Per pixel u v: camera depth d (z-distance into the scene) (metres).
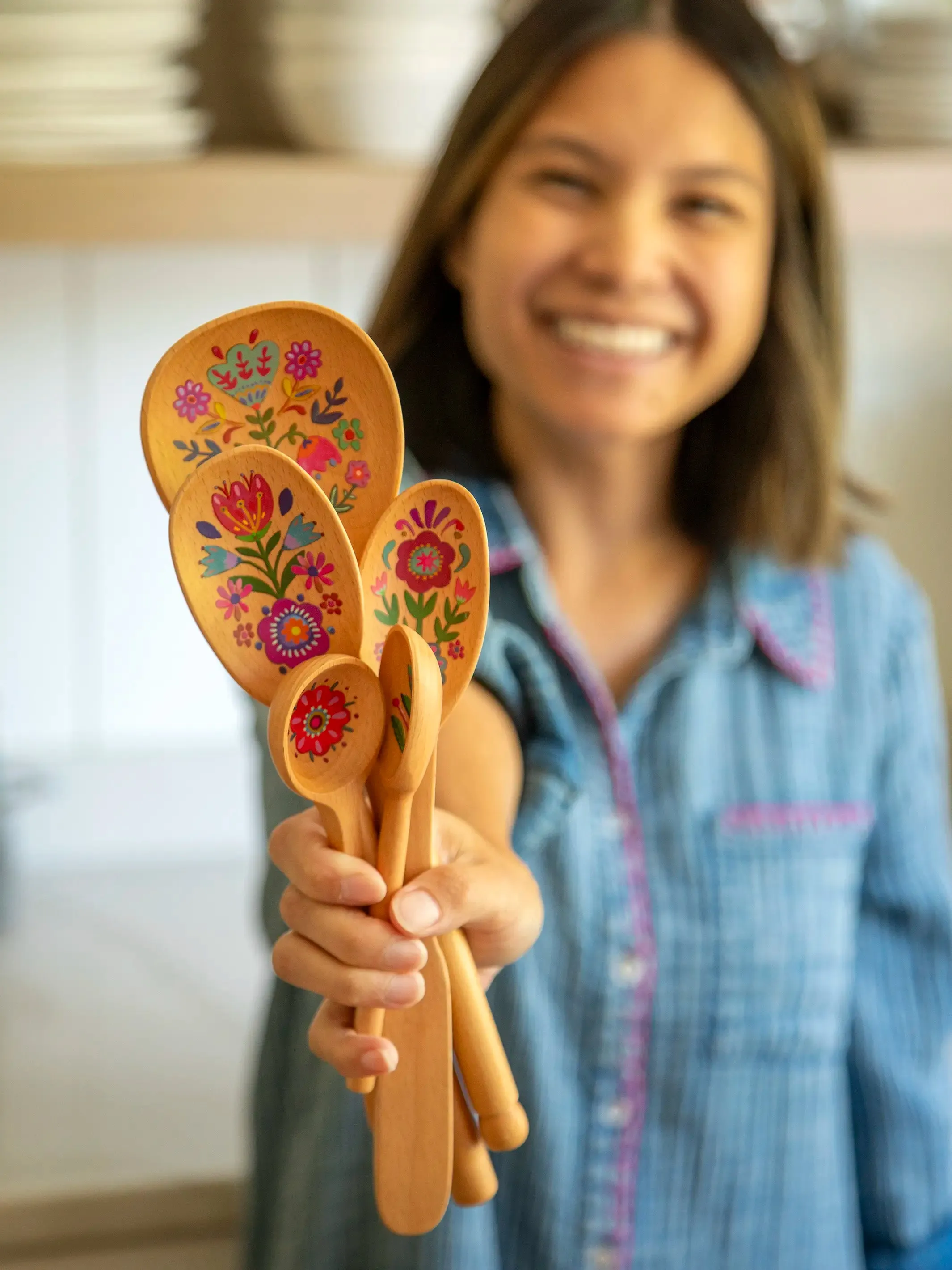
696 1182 0.95
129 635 1.48
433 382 0.96
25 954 1.32
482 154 0.85
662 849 0.94
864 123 1.27
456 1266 0.86
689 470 0.99
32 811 1.48
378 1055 0.49
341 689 0.48
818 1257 0.99
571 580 0.97
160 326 1.41
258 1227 0.97
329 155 1.18
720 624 0.96
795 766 0.98
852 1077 1.07
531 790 0.87
